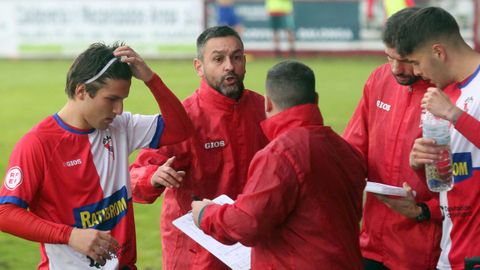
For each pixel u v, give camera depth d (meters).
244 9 25.73
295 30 25.84
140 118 5.18
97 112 4.68
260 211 4.16
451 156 4.76
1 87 20.48
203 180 5.59
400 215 5.43
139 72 4.91
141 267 7.80
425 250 5.38
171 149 5.56
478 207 4.93
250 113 5.66
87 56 4.66
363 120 5.73
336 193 4.34
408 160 5.35
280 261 4.36
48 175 4.67
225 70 5.45
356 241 4.51
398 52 4.87
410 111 5.34
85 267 4.78
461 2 24.58
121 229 4.96
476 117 4.76
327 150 4.34
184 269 5.65
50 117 4.76
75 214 4.76
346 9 25.55
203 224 4.41
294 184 4.22
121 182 4.97
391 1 18.62
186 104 5.65
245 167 5.61
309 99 4.38
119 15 26.09
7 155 12.80
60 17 26.33
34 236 4.54
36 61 26.00
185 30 25.94
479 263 4.84
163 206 5.81
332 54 25.84
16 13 26.48
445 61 4.80
